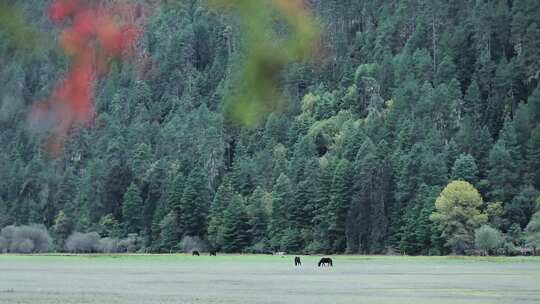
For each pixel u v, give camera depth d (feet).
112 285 642.22
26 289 590.96
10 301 474.08
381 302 458.50
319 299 485.15
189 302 460.55
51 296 513.04
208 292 552.82
